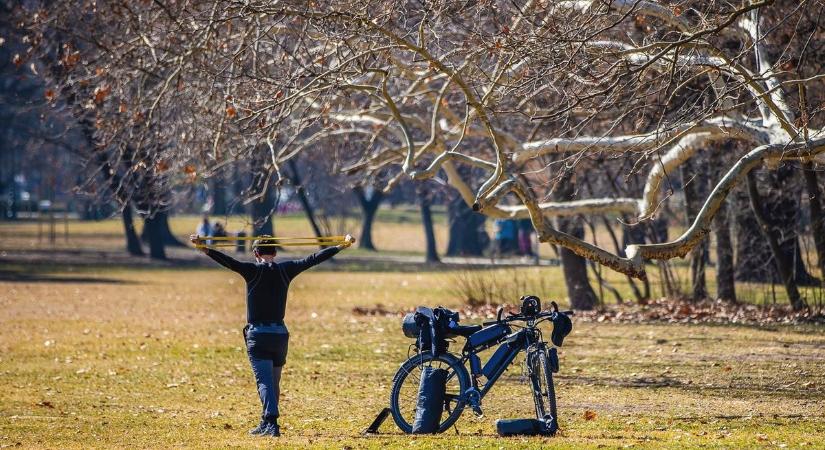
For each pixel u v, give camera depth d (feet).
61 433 132.26
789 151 149.48
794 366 203.92
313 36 200.95
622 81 171.53
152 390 177.99
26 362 213.66
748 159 148.25
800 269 354.54
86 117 248.32
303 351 234.38
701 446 116.06
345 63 173.27
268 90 188.34
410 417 130.82
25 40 212.84
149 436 129.39
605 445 115.24
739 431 132.57
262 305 127.54
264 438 123.95
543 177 307.78
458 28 205.36
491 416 149.07
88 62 211.61
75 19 214.07
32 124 581.94
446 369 129.59
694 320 296.51
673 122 172.04
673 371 198.29
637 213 252.21
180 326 291.58
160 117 204.03
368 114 253.85
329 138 287.89
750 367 203.00
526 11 166.50
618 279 468.34
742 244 349.61
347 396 170.81
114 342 250.57
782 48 225.15
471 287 397.60
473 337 129.29
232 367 208.23
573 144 203.10
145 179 260.42
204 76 196.54
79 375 195.52
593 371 199.00
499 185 151.74
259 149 234.38
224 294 414.21
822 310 300.20
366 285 465.47
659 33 198.29
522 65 182.19
